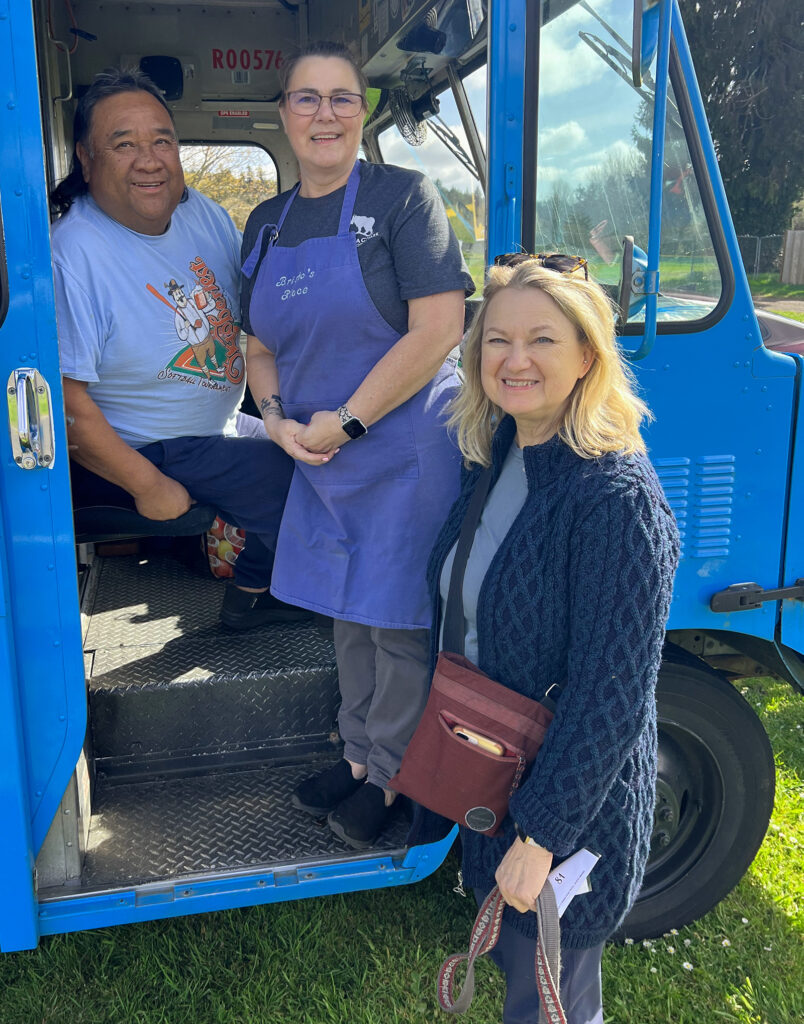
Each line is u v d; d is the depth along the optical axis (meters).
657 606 1.43
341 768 2.45
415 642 2.17
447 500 2.08
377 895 2.76
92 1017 2.30
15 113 1.72
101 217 2.29
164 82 3.88
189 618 3.04
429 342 1.95
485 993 2.41
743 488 2.37
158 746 2.57
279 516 2.60
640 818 1.58
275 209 2.18
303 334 2.06
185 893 2.14
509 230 2.18
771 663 2.57
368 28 3.10
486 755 1.55
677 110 2.17
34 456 1.82
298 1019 2.31
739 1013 2.38
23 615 1.90
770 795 2.58
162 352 2.35
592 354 1.50
